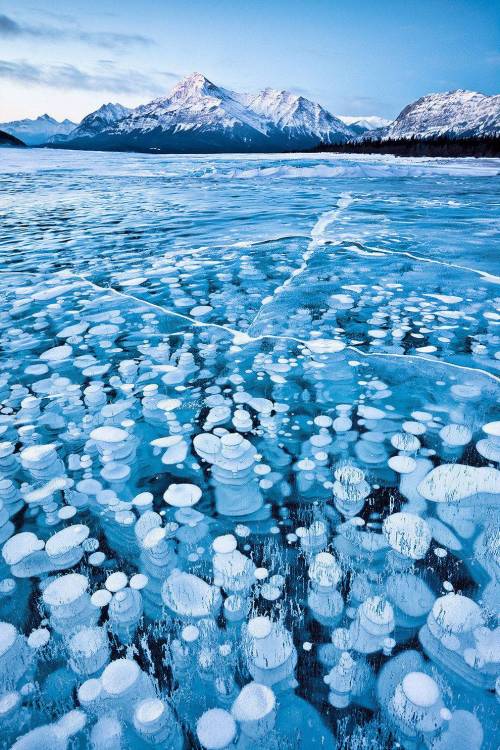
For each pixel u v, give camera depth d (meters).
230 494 1.91
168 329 3.65
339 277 4.82
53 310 4.04
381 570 1.52
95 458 2.17
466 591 1.44
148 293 4.45
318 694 1.17
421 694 1.10
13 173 18.02
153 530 1.60
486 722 1.09
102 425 2.41
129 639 1.32
